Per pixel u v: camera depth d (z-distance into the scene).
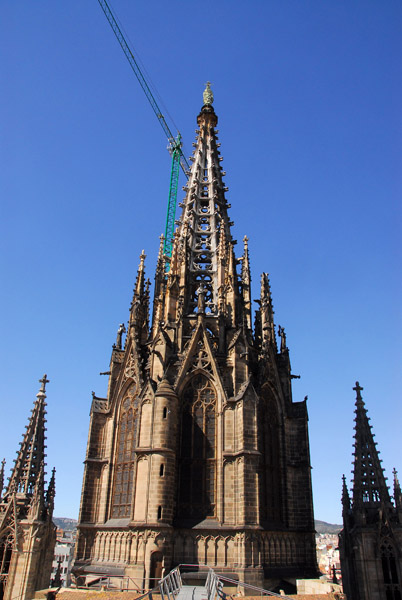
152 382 58.62
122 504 58.78
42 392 65.00
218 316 66.25
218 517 53.81
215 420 58.88
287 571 55.28
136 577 48.69
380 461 50.59
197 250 76.44
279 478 61.94
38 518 55.59
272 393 65.25
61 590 46.06
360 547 46.78
